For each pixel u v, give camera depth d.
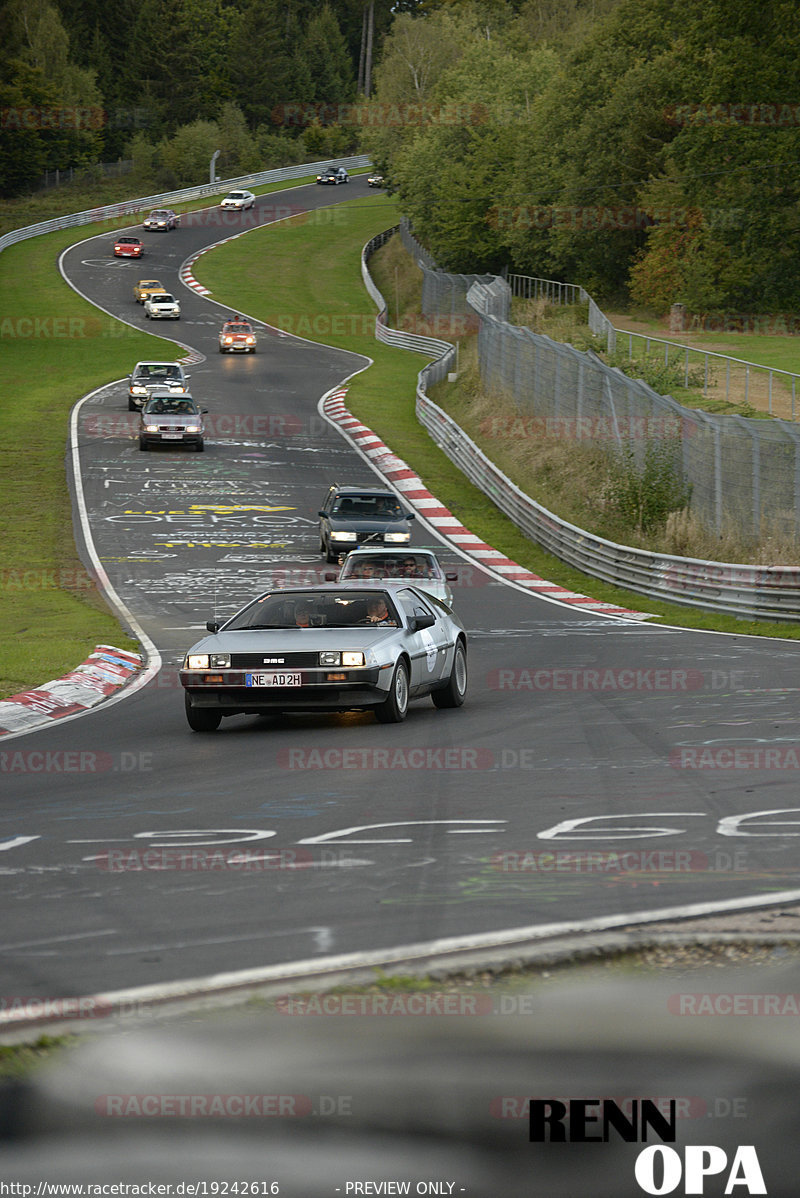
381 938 11.95
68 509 78.19
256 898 13.66
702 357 108.62
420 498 85.81
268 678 27.25
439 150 199.62
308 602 30.64
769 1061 9.14
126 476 88.12
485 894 13.52
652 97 162.25
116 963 11.40
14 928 12.73
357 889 13.93
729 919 12.28
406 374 143.50
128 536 71.31
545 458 88.38
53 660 38.66
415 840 16.59
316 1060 9.26
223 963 11.32
